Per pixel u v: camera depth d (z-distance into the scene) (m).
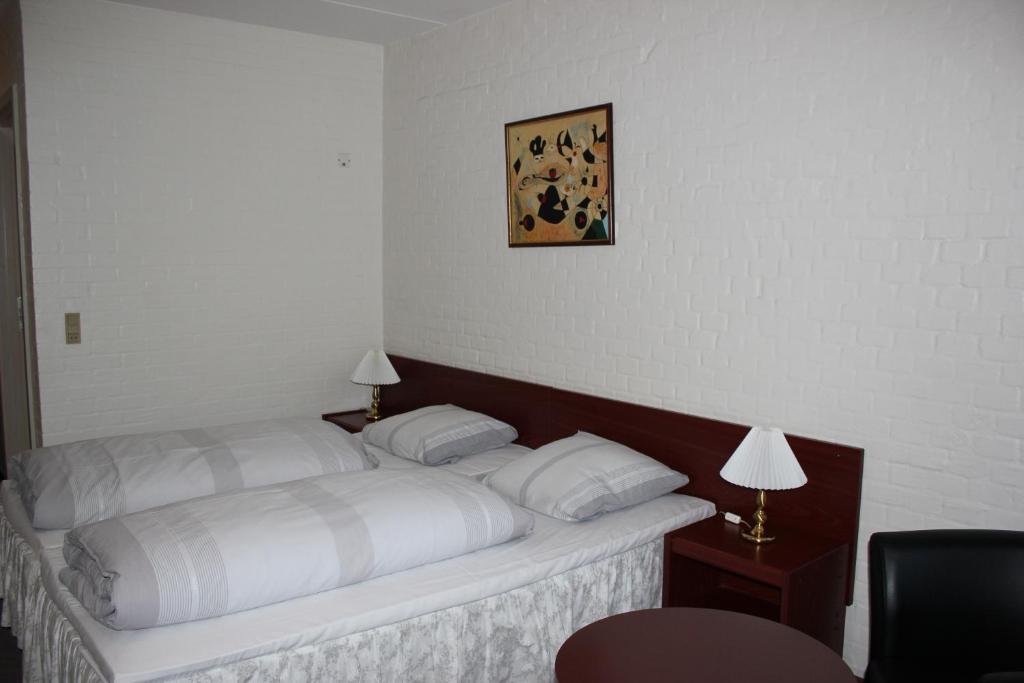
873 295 2.38
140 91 3.67
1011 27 2.06
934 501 2.29
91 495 2.43
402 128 4.25
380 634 1.98
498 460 3.31
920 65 2.24
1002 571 1.92
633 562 2.54
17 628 2.55
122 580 1.78
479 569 2.22
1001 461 2.15
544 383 3.52
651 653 1.77
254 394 4.16
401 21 3.84
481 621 2.17
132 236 3.71
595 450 2.87
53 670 2.02
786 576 2.20
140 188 3.72
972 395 2.20
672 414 2.95
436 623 2.08
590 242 3.22
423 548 2.18
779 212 2.59
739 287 2.73
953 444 2.24
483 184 3.75
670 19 2.86
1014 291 2.10
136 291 3.75
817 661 1.74
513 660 2.24
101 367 3.69
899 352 2.34
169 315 3.85
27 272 3.62
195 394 3.97
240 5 3.62
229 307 4.03
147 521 2.02
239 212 4.01
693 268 2.87
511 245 3.60
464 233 3.89
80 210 3.57
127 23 3.61
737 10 2.65
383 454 3.41
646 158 2.99
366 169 4.39
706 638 1.85
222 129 3.92
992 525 2.18
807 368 2.56
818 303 2.52
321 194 4.26
